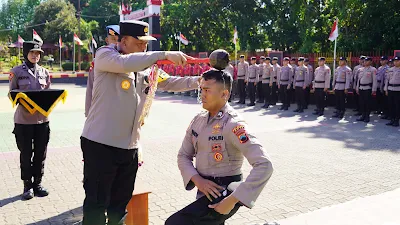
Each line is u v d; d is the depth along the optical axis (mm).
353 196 4836
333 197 4801
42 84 4855
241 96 16344
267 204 4562
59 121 11047
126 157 2908
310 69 13938
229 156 2305
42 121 4746
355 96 13445
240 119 2305
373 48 16422
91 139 2777
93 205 2840
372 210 4289
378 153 7141
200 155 2379
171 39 29281
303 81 13484
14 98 4363
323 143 8031
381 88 12242
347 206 4414
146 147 7668
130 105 2846
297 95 13703
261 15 25281
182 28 28266
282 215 4230
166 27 28625
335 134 9109
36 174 4863
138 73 2945
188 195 4906
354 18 16891
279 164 6355
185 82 3049
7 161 6488
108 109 2783
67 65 37312
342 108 12148
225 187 2268
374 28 16406
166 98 18312
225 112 2342
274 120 11516
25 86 4656
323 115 12734
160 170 6027
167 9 28531
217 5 26188
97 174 2822
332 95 15164
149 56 2404
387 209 4312
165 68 18891
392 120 10750
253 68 15617
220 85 2297
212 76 2305
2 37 49625
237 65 17109
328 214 4172
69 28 39281
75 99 17078
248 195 2055
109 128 2779
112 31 3703
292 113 13297
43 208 4441
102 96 2789
